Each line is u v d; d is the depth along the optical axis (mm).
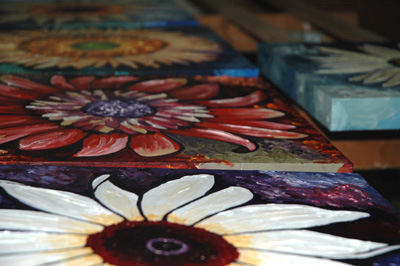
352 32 1881
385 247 545
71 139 800
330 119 981
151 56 1335
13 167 700
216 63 1259
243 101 1020
